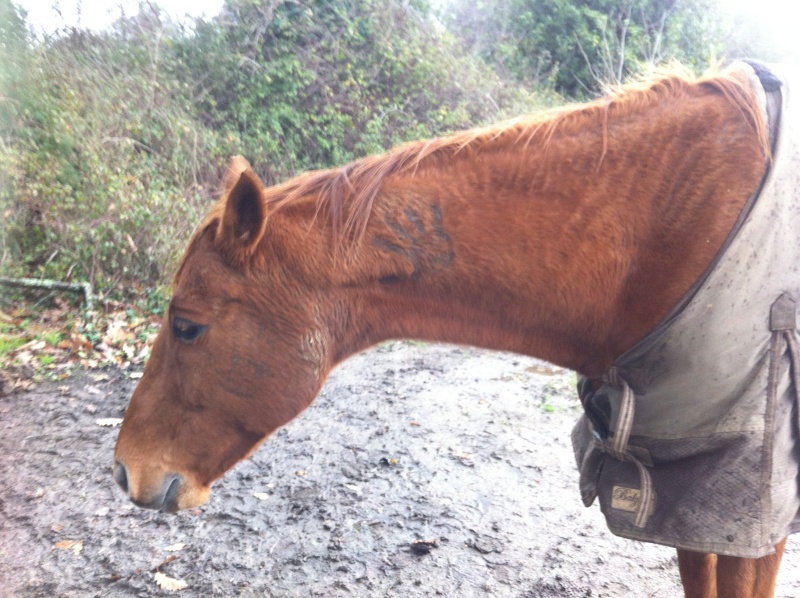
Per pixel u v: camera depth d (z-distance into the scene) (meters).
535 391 5.01
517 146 1.68
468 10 13.19
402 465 3.90
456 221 1.65
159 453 1.82
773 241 1.47
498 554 3.09
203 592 2.80
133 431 1.84
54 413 4.41
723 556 1.67
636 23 12.41
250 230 1.62
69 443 4.04
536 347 1.79
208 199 7.28
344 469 3.85
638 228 1.60
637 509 1.62
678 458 1.57
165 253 6.30
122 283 6.23
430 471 3.83
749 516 1.48
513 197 1.65
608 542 3.19
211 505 3.47
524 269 1.65
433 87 10.04
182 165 7.60
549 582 2.89
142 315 6.02
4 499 3.44
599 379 1.80
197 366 1.73
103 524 3.27
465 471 3.83
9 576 2.86
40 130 6.80
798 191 1.48
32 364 5.00
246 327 1.69
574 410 4.65
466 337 1.78
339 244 1.68
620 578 2.93
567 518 3.39
